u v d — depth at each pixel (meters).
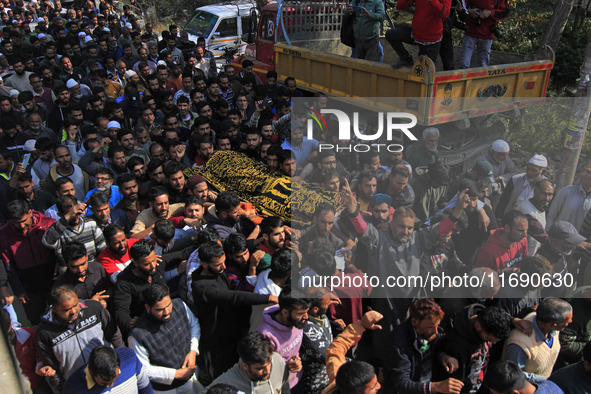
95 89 7.50
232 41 12.62
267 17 8.48
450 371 3.00
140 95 8.12
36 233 3.97
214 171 5.25
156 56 10.27
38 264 4.00
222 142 5.86
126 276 3.41
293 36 7.86
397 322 3.18
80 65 9.70
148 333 3.05
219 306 3.25
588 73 4.79
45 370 3.12
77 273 3.40
